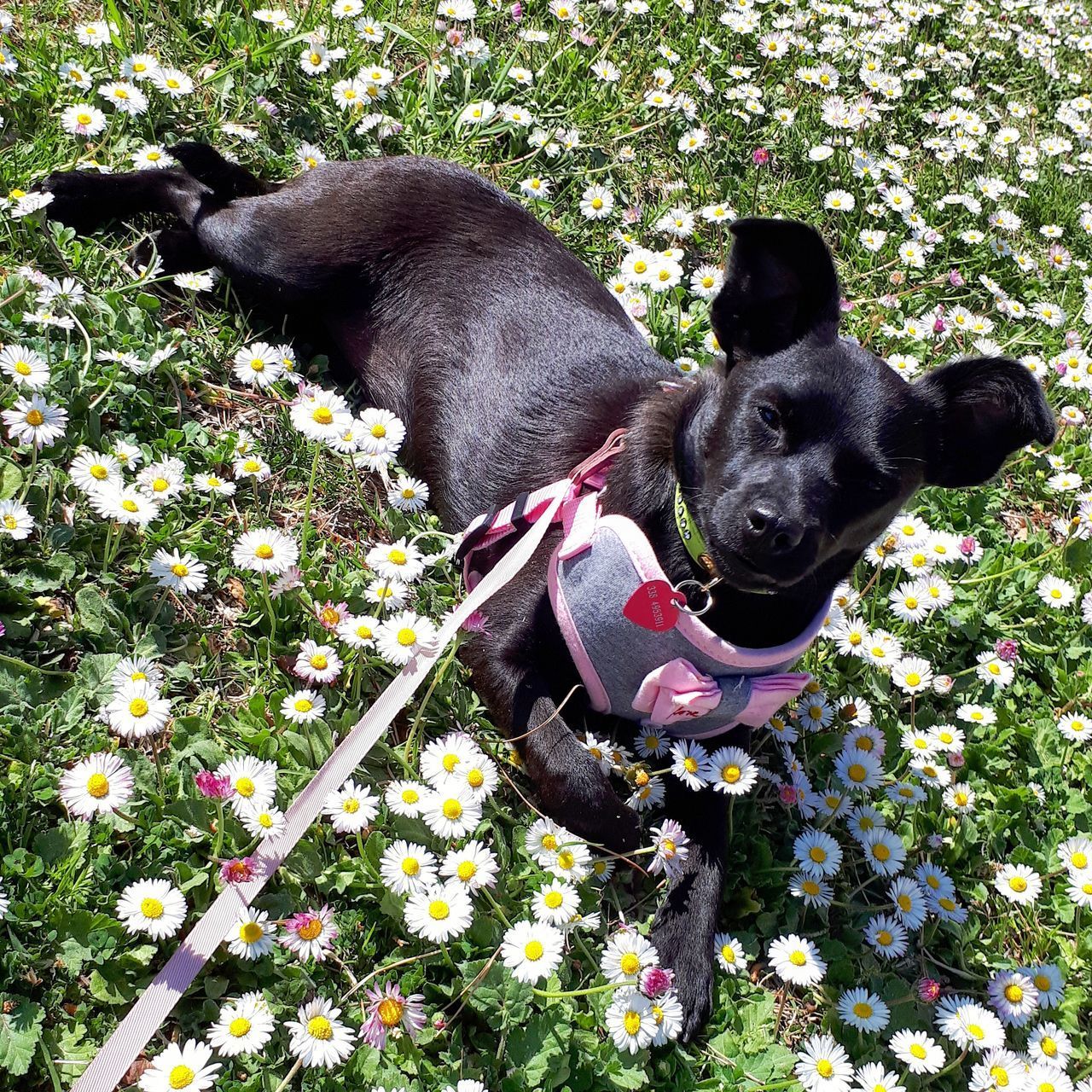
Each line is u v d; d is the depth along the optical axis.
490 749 0.52
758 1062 0.47
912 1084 0.49
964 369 0.55
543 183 0.79
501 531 0.56
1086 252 1.02
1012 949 0.57
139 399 0.56
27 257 0.60
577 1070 0.44
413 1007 0.40
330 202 0.66
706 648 0.50
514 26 0.92
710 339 0.76
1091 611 0.69
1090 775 0.64
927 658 0.68
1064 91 1.22
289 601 0.52
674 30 1.00
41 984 0.38
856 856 0.56
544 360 0.62
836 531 0.51
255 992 0.40
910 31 1.16
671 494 0.53
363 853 0.44
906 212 0.91
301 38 0.77
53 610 0.47
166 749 0.45
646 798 0.51
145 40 0.75
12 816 0.41
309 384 0.62
